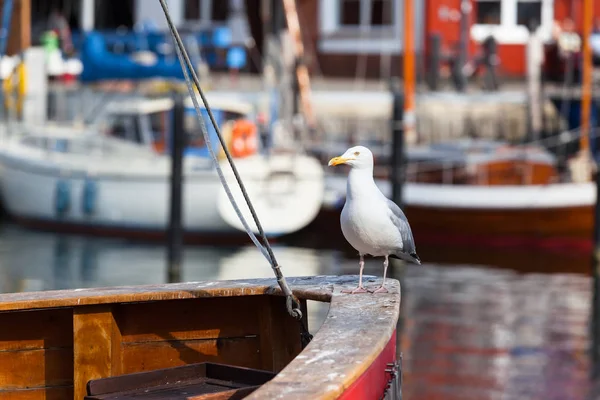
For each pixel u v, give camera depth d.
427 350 11.55
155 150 19.48
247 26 29.31
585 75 21.14
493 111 24.47
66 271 15.96
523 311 13.65
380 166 19.67
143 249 18.23
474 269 16.89
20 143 20.38
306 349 4.01
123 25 31.44
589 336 12.25
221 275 16.05
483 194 18.97
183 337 5.38
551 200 18.80
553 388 10.17
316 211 18.73
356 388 3.74
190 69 4.89
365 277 5.64
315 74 29.98
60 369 5.20
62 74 25.97
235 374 5.00
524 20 29.83
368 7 27.95
